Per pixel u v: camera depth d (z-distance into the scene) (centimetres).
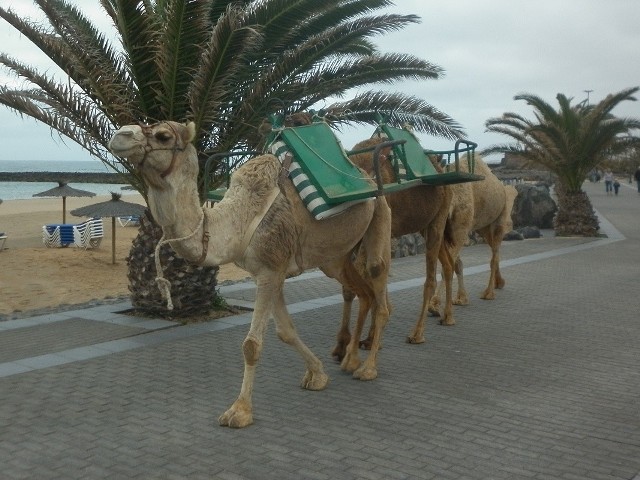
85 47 938
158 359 774
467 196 953
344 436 544
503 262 1647
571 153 2225
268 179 578
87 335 894
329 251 626
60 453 507
